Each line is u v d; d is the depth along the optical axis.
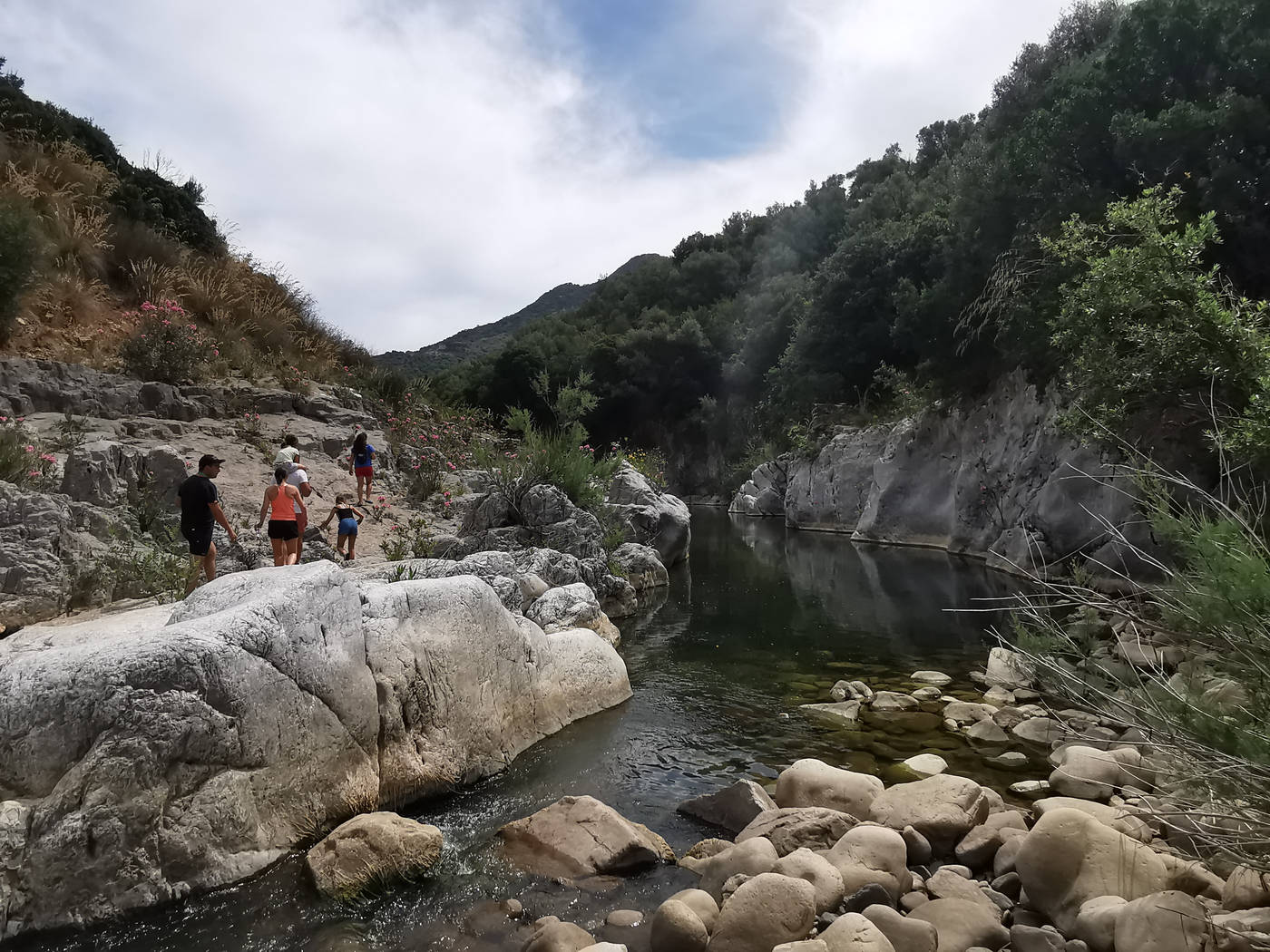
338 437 15.45
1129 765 4.59
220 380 16.02
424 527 11.99
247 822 3.77
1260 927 2.77
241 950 3.15
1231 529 3.61
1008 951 3.13
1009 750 5.57
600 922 3.41
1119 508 11.48
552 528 11.33
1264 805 2.96
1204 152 12.04
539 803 4.76
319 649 4.38
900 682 7.47
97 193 17.77
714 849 4.07
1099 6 17.25
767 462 34.66
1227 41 12.84
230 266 20.09
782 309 41.75
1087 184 13.48
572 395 15.19
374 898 3.59
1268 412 5.80
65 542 7.66
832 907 3.37
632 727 6.20
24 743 3.43
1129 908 2.99
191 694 3.66
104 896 3.34
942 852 4.04
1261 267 11.34
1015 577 13.92
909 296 22.69
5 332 12.90
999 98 18.23
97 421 12.02
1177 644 4.49
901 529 20.50
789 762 5.44
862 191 48.72
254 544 9.43
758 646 9.05
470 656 5.43
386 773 4.61
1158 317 8.41
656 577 13.62
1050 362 14.69
